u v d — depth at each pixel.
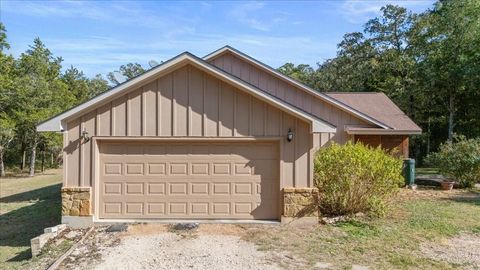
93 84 53.00
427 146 28.75
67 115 8.60
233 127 8.91
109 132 8.80
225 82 8.86
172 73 8.87
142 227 8.50
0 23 29.20
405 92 27.58
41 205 14.09
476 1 23.39
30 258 7.39
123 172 9.01
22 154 35.53
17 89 27.70
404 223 9.01
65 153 8.77
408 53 29.00
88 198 8.73
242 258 6.71
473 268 6.34
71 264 6.53
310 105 15.07
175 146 9.08
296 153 8.91
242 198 9.11
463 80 23.59
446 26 25.06
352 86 32.78
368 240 7.75
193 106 8.88
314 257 6.77
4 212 13.23
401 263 6.52
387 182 9.42
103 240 7.72
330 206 9.54
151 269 6.24
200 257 6.75
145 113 8.83
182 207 9.09
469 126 26.55
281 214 8.88
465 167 14.79
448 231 8.46
